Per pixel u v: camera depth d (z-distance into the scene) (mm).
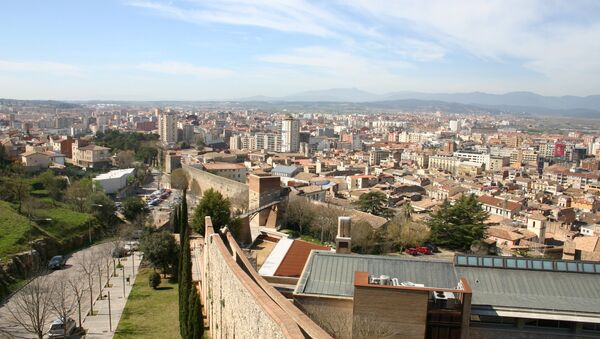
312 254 55000
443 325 43875
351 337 44438
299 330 33469
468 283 48594
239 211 147500
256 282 49938
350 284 50500
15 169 190375
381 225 142875
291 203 156375
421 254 136250
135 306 88438
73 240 133125
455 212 142500
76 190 167625
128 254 126562
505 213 190125
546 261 50875
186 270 70812
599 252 121750
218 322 62562
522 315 45406
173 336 74812
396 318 43906
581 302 46750
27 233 116875
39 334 66562
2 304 86375
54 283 86000
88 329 77062
